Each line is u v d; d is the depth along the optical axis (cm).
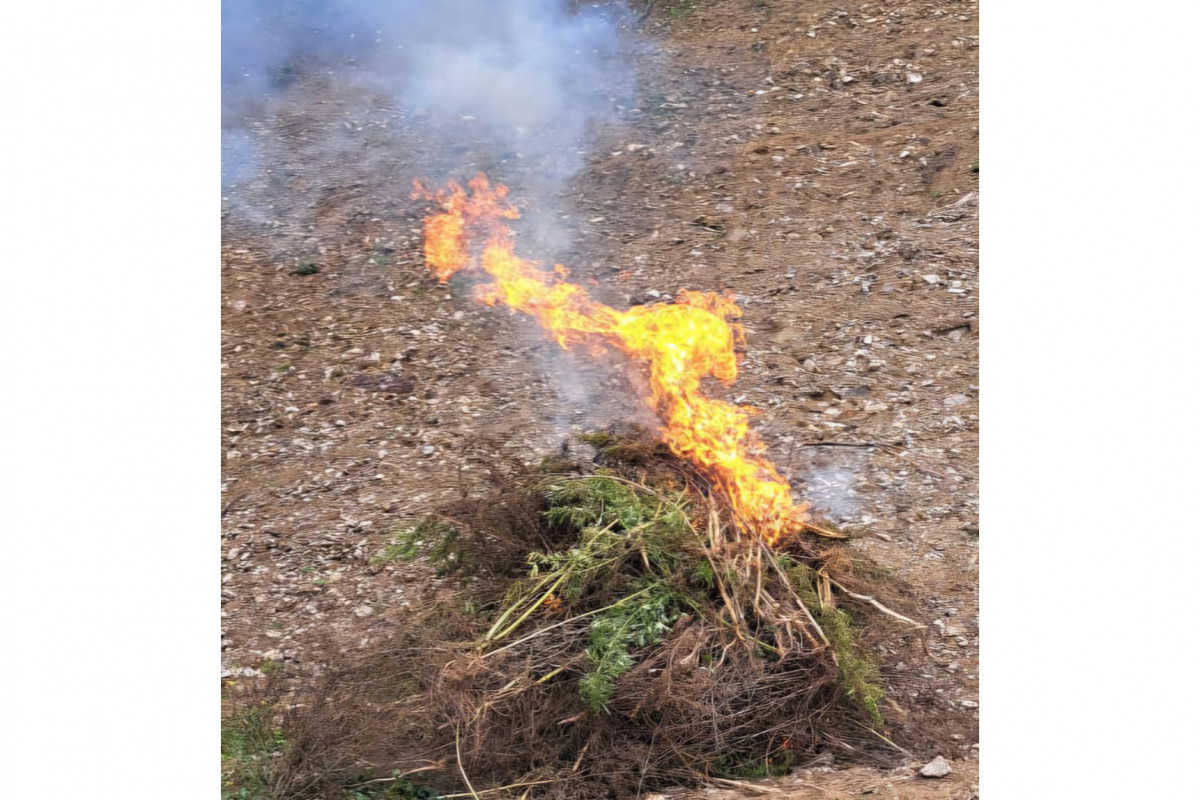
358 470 601
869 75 880
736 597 395
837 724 402
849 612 434
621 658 372
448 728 376
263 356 682
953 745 406
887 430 597
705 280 714
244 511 577
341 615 505
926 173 774
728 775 381
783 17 967
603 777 371
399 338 693
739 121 849
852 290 693
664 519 416
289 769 384
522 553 434
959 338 651
